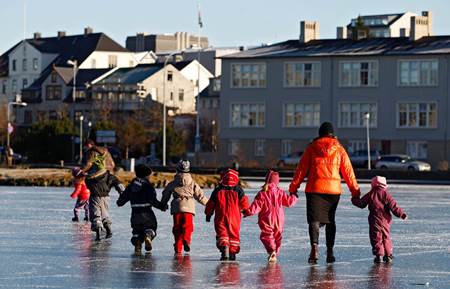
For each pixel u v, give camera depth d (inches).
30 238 1790.1
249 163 7032.5
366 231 2001.7
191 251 1598.2
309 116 7322.8
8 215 2326.5
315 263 1451.8
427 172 5290.4
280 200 1475.1
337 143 1451.8
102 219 1758.1
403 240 1823.3
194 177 3998.5
